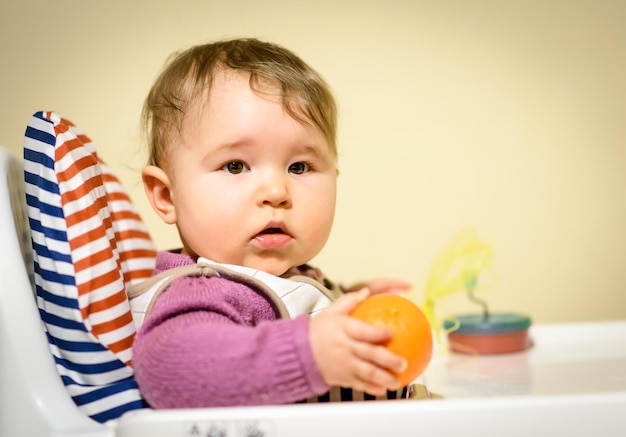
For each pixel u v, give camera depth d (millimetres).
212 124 778
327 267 1339
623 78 1390
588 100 1390
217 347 595
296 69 845
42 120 718
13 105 1226
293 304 768
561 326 1209
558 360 1021
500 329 1108
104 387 684
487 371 962
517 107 1380
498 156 1380
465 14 1364
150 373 614
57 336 681
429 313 1201
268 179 771
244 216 767
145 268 943
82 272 673
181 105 812
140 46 1259
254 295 744
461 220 1370
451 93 1363
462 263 1359
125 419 554
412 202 1359
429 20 1354
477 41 1367
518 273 1394
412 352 612
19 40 1232
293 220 788
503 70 1374
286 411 538
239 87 791
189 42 1271
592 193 1399
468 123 1370
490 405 542
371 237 1349
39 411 622
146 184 862
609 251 1402
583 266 1403
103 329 676
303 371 578
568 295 1403
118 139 1244
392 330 611
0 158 719
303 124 798
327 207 823
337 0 1329
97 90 1245
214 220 772
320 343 579
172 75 864
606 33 1385
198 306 663
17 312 647
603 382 828
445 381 896
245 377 581
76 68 1243
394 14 1346
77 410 636
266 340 591
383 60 1344
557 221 1399
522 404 542
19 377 631
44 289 687
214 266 751
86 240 685
